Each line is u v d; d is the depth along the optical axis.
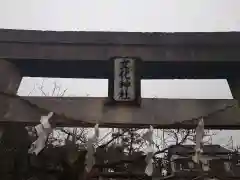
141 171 7.35
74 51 6.28
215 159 8.27
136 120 5.89
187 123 5.89
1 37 6.30
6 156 6.70
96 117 5.91
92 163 5.84
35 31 6.35
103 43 6.29
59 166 6.95
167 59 6.22
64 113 5.92
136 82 6.11
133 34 6.34
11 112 5.88
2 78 6.18
